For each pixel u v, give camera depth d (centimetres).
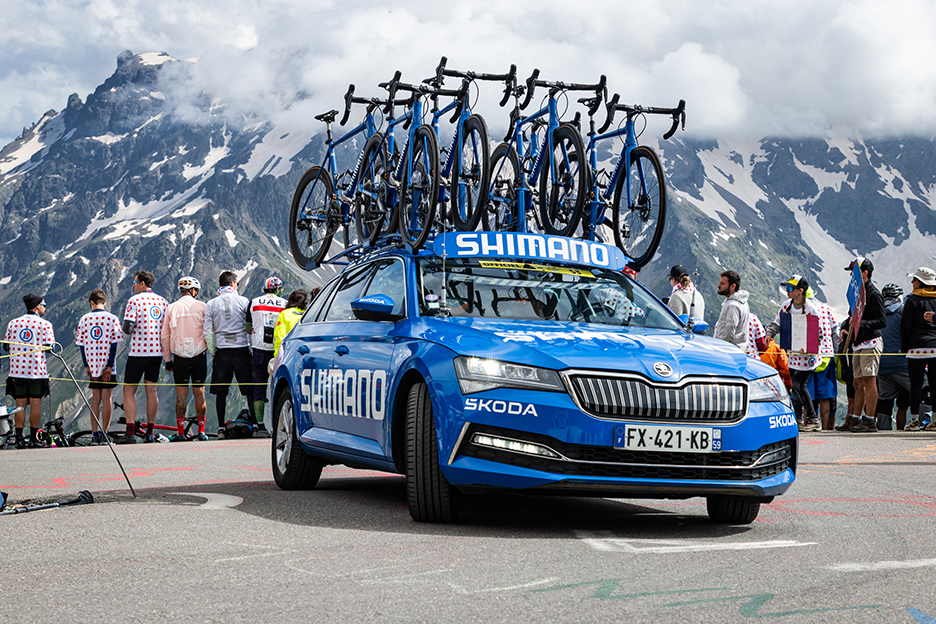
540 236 645
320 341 656
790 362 1397
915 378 1355
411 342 523
